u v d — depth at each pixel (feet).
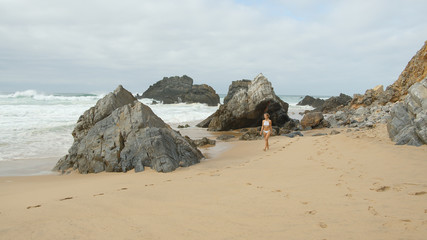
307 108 197.47
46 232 13.08
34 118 82.58
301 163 30.14
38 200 20.53
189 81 258.98
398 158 26.40
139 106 37.78
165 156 31.99
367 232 11.80
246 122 84.53
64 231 13.17
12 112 91.04
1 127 65.67
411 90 34.60
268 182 22.79
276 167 29.27
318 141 44.29
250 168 29.58
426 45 97.25
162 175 29.12
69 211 16.58
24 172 36.06
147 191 21.20
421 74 97.09
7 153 45.85
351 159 28.99
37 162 41.37
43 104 124.16
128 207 17.17
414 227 11.96
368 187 19.10
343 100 152.15
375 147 32.01
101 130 37.68
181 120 109.29
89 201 18.72
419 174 21.15
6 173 35.27
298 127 77.87
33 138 57.26
